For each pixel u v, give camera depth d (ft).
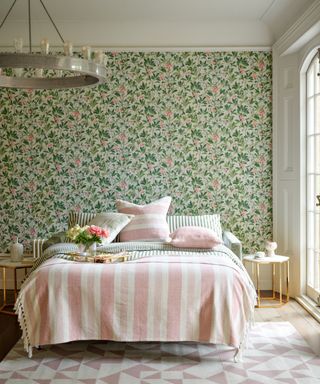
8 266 18.48
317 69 18.57
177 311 13.92
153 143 21.65
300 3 17.78
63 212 21.79
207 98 21.63
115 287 13.93
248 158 21.70
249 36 21.43
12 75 21.54
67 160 21.67
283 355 14.06
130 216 19.25
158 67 21.56
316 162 19.03
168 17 20.85
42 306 13.93
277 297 20.59
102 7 19.63
